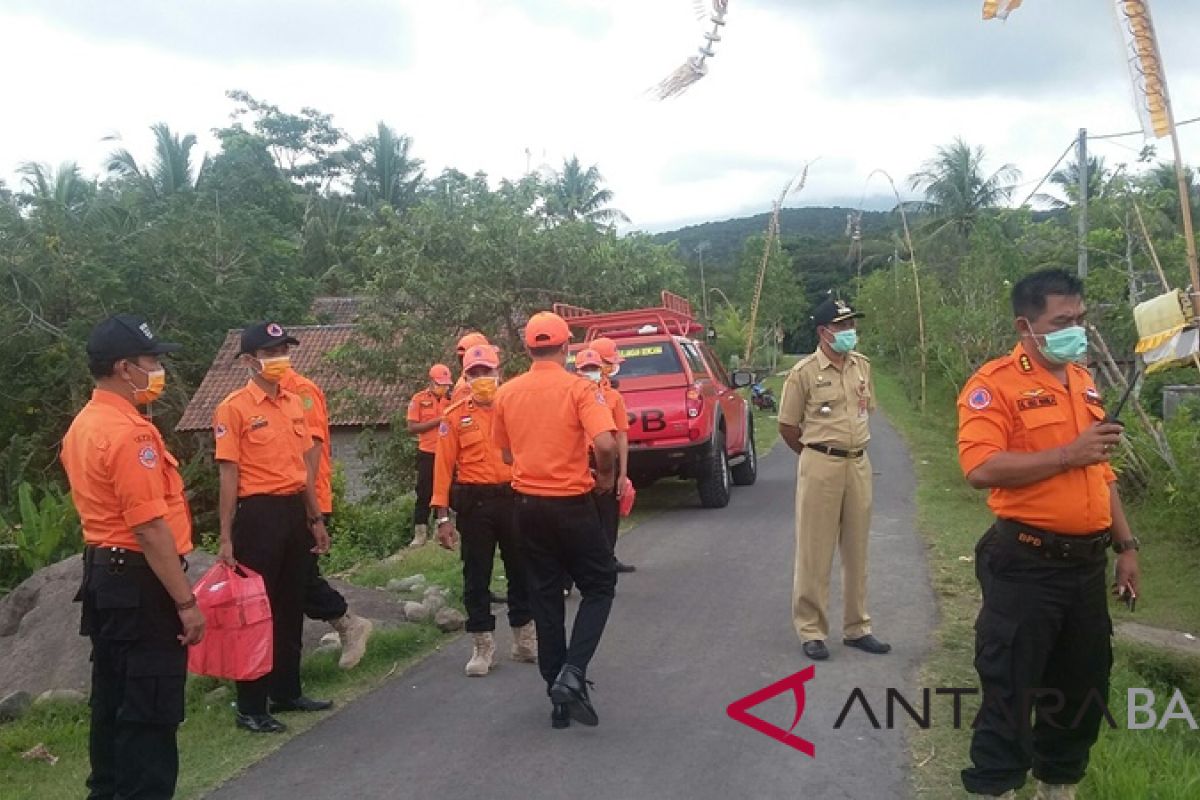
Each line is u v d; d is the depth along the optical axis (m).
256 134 44.22
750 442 14.05
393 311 17.17
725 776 4.71
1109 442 3.58
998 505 3.84
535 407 5.39
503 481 6.23
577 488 5.36
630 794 4.57
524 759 5.00
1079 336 3.71
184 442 24.44
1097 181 18.53
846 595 6.43
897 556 8.96
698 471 11.74
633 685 5.98
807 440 6.30
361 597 7.73
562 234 17.56
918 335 25.92
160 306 25.14
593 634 5.30
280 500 5.59
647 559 9.36
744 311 41.41
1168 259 13.28
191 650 5.29
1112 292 13.27
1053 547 3.72
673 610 7.59
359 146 46.84
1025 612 3.76
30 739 5.73
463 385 6.35
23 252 23.73
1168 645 6.97
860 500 6.32
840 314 6.18
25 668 6.82
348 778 4.88
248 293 27.45
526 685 6.11
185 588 4.12
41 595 7.74
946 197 36.88
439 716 5.64
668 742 5.13
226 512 5.41
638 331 12.16
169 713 4.18
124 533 4.13
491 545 6.30
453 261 17.09
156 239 25.72
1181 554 9.23
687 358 11.91
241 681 5.46
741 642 6.70
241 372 24.62
